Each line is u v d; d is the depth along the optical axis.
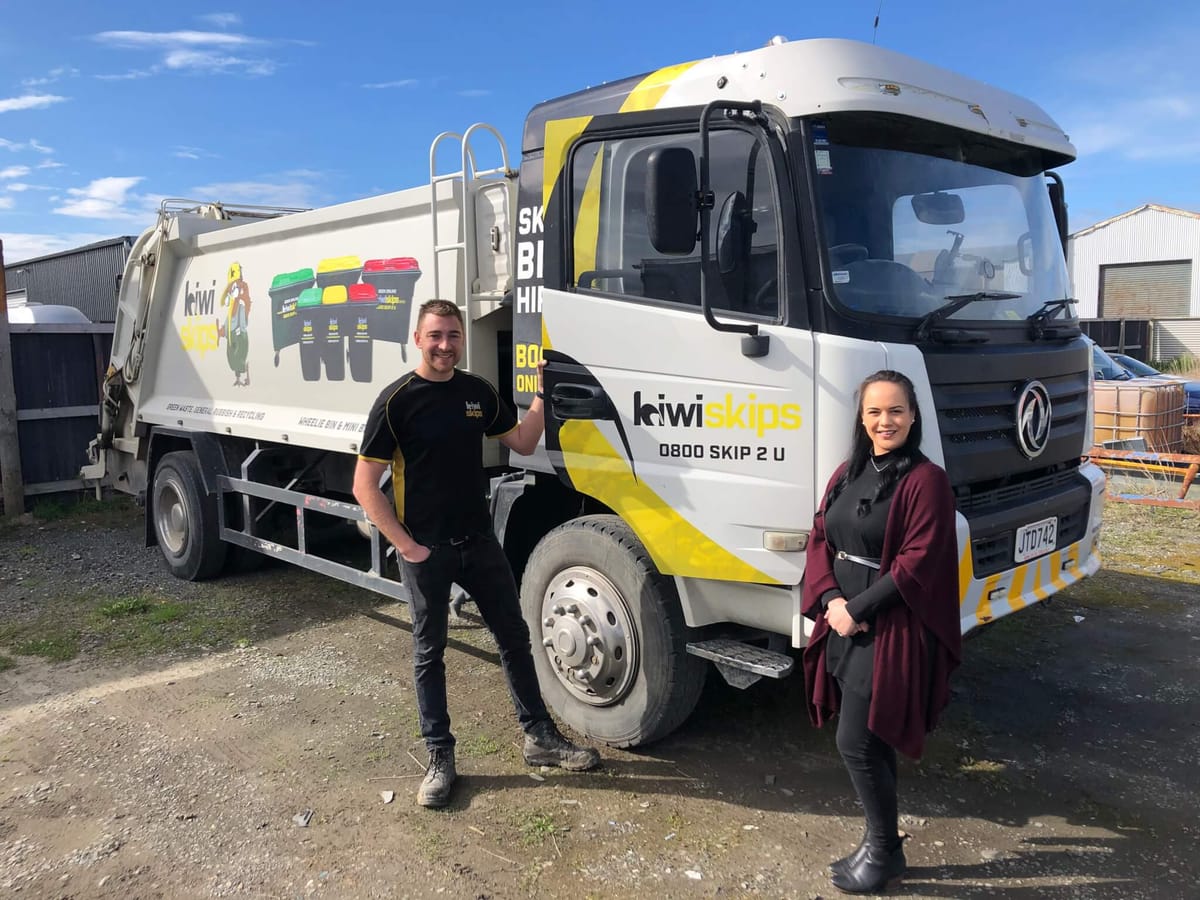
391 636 5.75
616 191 3.85
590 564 4.06
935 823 3.53
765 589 3.54
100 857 3.34
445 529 3.69
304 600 6.56
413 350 5.06
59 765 4.07
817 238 3.30
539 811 3.62
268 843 3.42
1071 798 3.72
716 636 3.88
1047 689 4.84
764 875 3.20
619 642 3.97
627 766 4.00
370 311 5.36
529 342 4.33
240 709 4.64
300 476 6.30
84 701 4.77
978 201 3.97
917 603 2.76
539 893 3.10
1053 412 4.05
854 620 2.85
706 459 3.58
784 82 3.38
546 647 4.33
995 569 3.66
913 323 3.44
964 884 3.13
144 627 5.96
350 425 5.55
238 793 3.79
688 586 3.73
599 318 3.88
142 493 8.13
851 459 2.98
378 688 4.90
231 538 6.74
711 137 3.56
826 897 3.08
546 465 4.23
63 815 3.64
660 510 3.73
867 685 2.88
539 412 4.05
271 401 6.34
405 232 5.11
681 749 4.16
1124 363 13.62
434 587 3.69
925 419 3.32
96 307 18.72
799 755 4.11
